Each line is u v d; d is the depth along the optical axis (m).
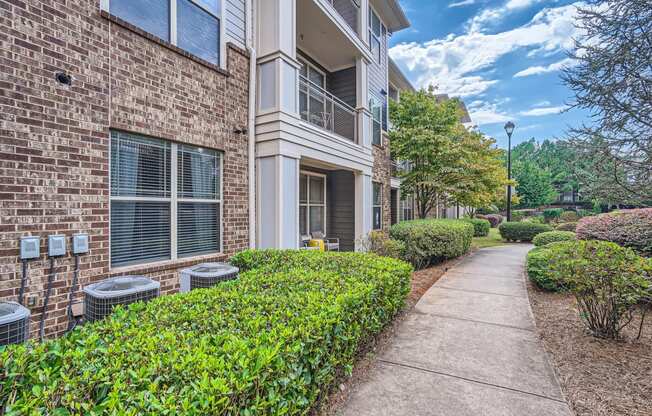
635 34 4.58
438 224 9.24
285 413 1.91
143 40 4.25
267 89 5.99
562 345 3.73
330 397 2.75
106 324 2.16
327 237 10.09
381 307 3.65
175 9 4.73
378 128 11.38
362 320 3.07
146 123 4.26
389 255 7.50
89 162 3.67
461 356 3.53
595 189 5.22
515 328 4.30
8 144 3.08
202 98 5.05
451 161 11.77
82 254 3.59
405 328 4.32
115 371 1.56
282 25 5.96
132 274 4.08
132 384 1.44
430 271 8.09
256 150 6.04
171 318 2.28
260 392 1.74
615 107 4.71
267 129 5.92
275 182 5.82
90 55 3.69
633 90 4.62
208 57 5.25
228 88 5.51
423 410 2.60
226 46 5.52
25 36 3.19
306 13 7.36
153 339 1.84
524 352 3.60
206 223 5.20
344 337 2.64
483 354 3.57
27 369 1.56
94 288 3.02
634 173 4.86
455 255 9.65
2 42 3.05
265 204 5.92
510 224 16.36
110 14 3.87
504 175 15.21
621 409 2.56
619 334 3.89
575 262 3.84
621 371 3.10
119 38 3.98
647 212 5.84
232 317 2.33
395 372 3.20
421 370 3.23
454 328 4.32
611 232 5.65
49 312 3.33
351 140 9.08
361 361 3.38
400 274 4.23
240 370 1.61
